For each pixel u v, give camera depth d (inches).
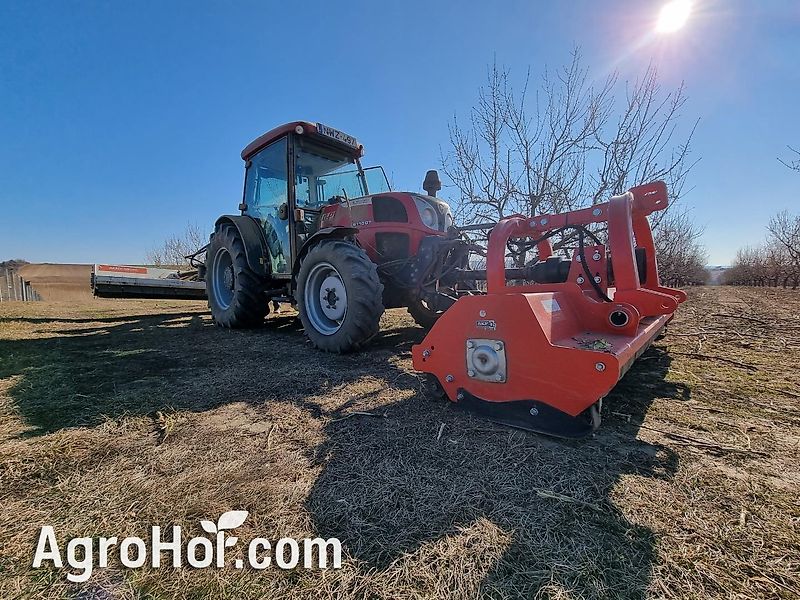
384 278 124.7
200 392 80.4
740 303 258.1
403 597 31.4
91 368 98.9
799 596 30.8
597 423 54.7
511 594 31.4
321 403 73.7
